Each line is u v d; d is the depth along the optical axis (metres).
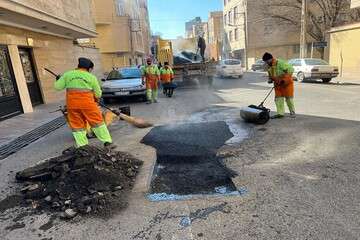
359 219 3.22
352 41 21.02
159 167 4.99
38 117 10.68
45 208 3.75
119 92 12.62
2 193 4.21
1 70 10.73
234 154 5.38
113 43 39.12
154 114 9.77
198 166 4.95
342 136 6.11
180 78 22.31
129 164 4.79
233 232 3.11
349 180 4.12
